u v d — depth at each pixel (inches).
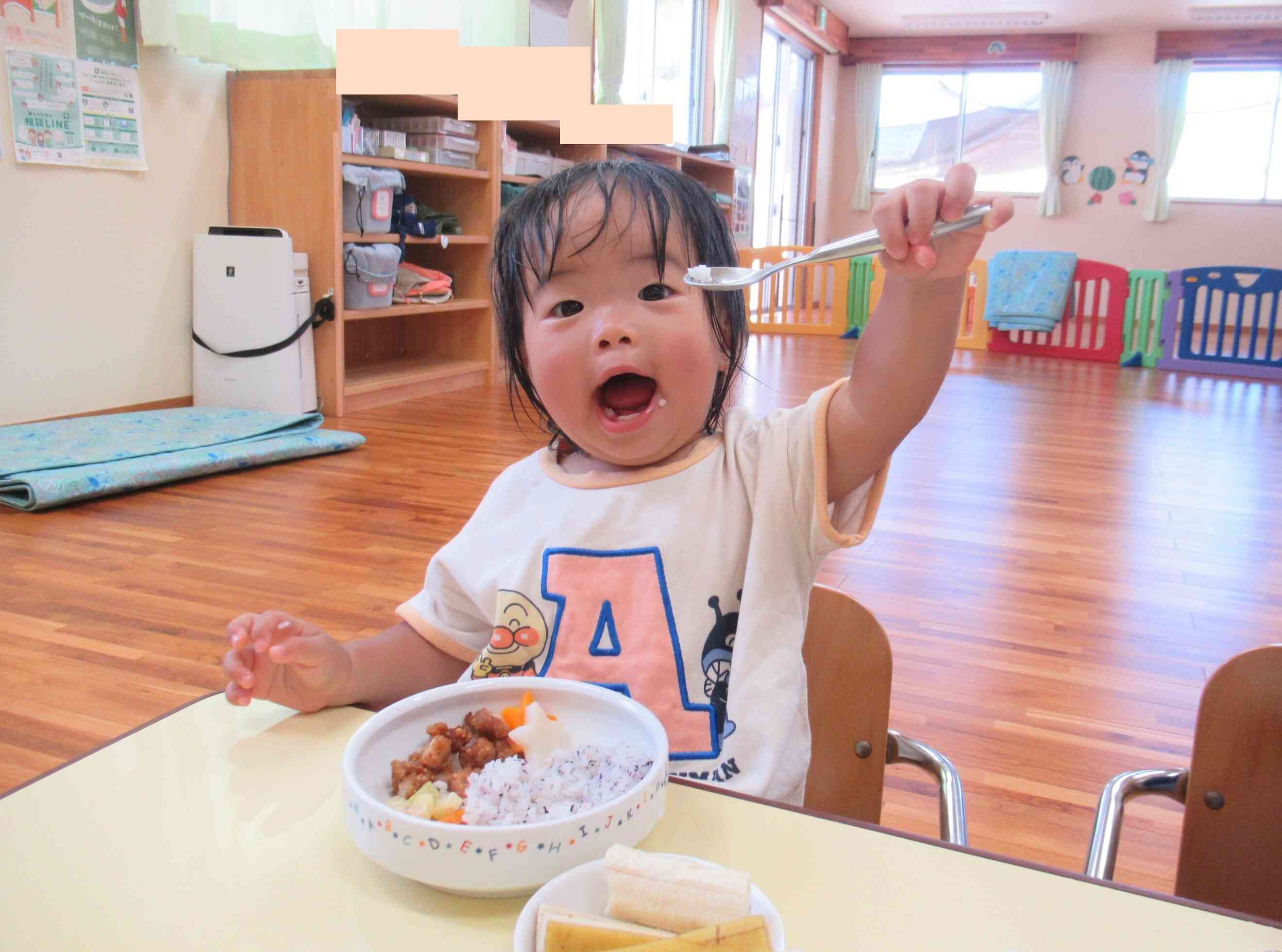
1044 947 14.9
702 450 29.6
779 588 27.8
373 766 19.3
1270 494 121.6
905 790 54.7
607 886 15.4
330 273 144.9
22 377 123.9
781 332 299.0
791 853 17.2
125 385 136.9
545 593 28.4
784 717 26.7
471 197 180.4
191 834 17.9
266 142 144.9
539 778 18.1
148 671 63.7
